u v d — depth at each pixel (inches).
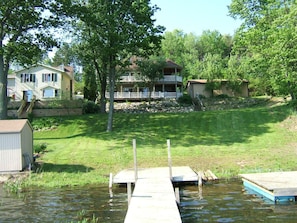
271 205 467.5
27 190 618.8
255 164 800.9
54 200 535.5
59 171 775.1
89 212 458.3
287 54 1129.4
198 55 3678.6
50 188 636.1
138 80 2086.6
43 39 1134.4
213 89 2094.0
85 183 679.7
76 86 2726.4
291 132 1075.9
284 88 1230.9
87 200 534.3
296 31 1104.8
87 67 1678.2
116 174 703.1
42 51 1159.0
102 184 673.6
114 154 916.6
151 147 984.9
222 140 1043.9
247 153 898.7
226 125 1207.6
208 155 892.6
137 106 1878.7
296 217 405.4
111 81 1242.6
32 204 508.1
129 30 1190.9
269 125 1165.1
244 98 1923.0
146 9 1180.5
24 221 415.8
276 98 1828.2
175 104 1910.7
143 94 2078.0
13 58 1139.3
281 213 424.8
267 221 392.5
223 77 2135.8
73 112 1539.1
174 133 1147.9
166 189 516.1
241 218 409.1
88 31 1350.9
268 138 1034.1
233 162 827.4
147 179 612.7
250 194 545.0
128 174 674.2
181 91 2292.1
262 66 1272.1
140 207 402.9
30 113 1459.2
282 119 1205.1
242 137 1065.5
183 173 666.8
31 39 1136.8
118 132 1182.3
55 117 1430.9
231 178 695.1
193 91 2110.0
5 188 640.4
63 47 1435.8
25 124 789.9
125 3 1177.4
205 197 533.3
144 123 1295.5
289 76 1159.6
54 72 2039.9
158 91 2234.3
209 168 785.6
